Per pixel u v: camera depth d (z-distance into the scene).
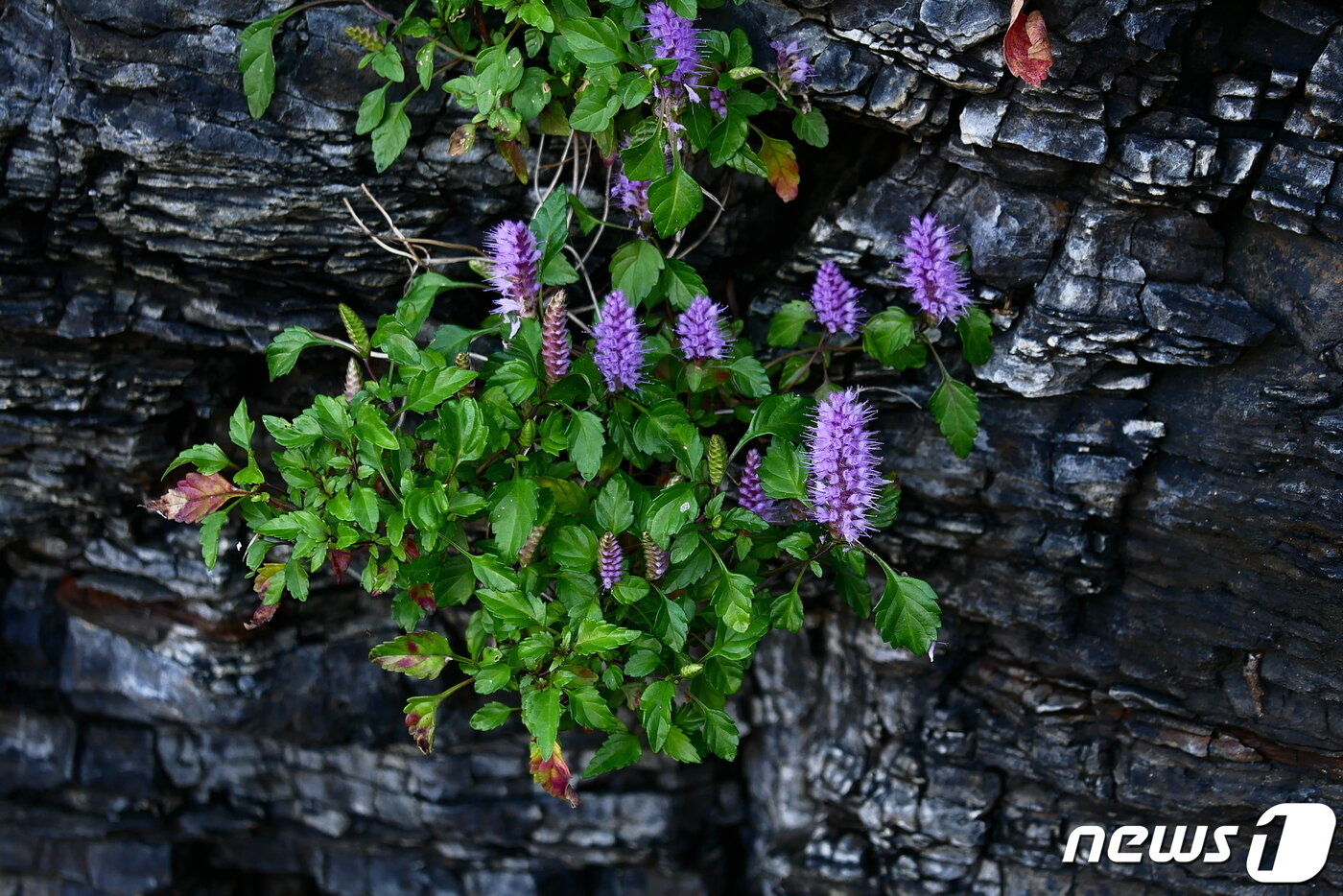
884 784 3.86
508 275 2.86
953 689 3.75
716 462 2.80
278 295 3.34
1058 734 3.64
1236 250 3.03
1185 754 3.52
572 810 4.13
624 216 3.28
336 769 4.20
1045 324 3.11
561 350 2.76
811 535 2.86
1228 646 3.31
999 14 2.84
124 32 2.94
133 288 3.32
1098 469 3.23
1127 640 3.44
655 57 2.77
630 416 2.92
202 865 4.52
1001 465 3.33
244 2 2.93
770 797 4.20
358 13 2.99
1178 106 2.94
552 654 2.76
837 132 3.27
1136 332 3.04
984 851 3.81
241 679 3.95
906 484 3.46
